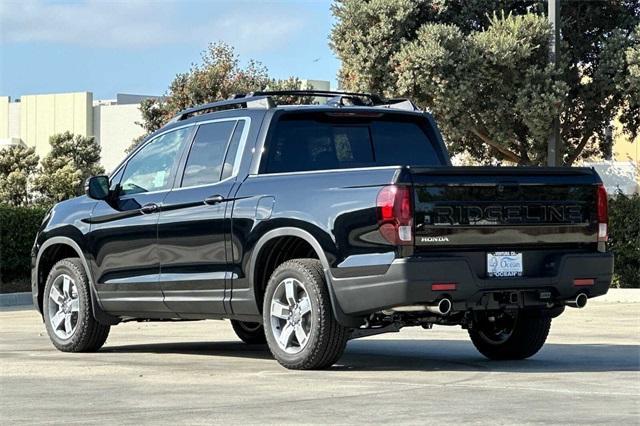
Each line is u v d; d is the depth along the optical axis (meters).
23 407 9.39
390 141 13.23
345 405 9.29
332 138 12.89
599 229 12.05
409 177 10.96
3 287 28.03
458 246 11.18
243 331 15.45
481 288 11.16
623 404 9.26
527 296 11.59
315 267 11.55
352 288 11.15
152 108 52.56
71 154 56.56
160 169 13.50
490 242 11.32
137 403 9.55
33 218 29.00
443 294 10.97
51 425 8.48
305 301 11.63
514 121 32.19
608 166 44.88
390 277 10.88
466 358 13.27
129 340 16.33
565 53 31.50
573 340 15.63
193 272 12.76
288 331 11.81
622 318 20.02
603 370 11.83
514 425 8.27
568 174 11.86
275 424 8.43
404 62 30.33
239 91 45.56
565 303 11.88
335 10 31.97
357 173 11.34
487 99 31.77
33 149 53.62
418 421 8.47
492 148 35.25
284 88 44.47
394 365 12.38
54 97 77.62
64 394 10.15
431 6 32.19
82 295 14.06
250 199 12.16
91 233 13.98
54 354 14.03
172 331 18.00
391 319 11.55
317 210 11.46
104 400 9.76
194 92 46.03
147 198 13.41
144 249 13.32
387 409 9.05
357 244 11.13
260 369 12.05
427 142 13.49
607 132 35.28
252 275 12.09
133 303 13.48
